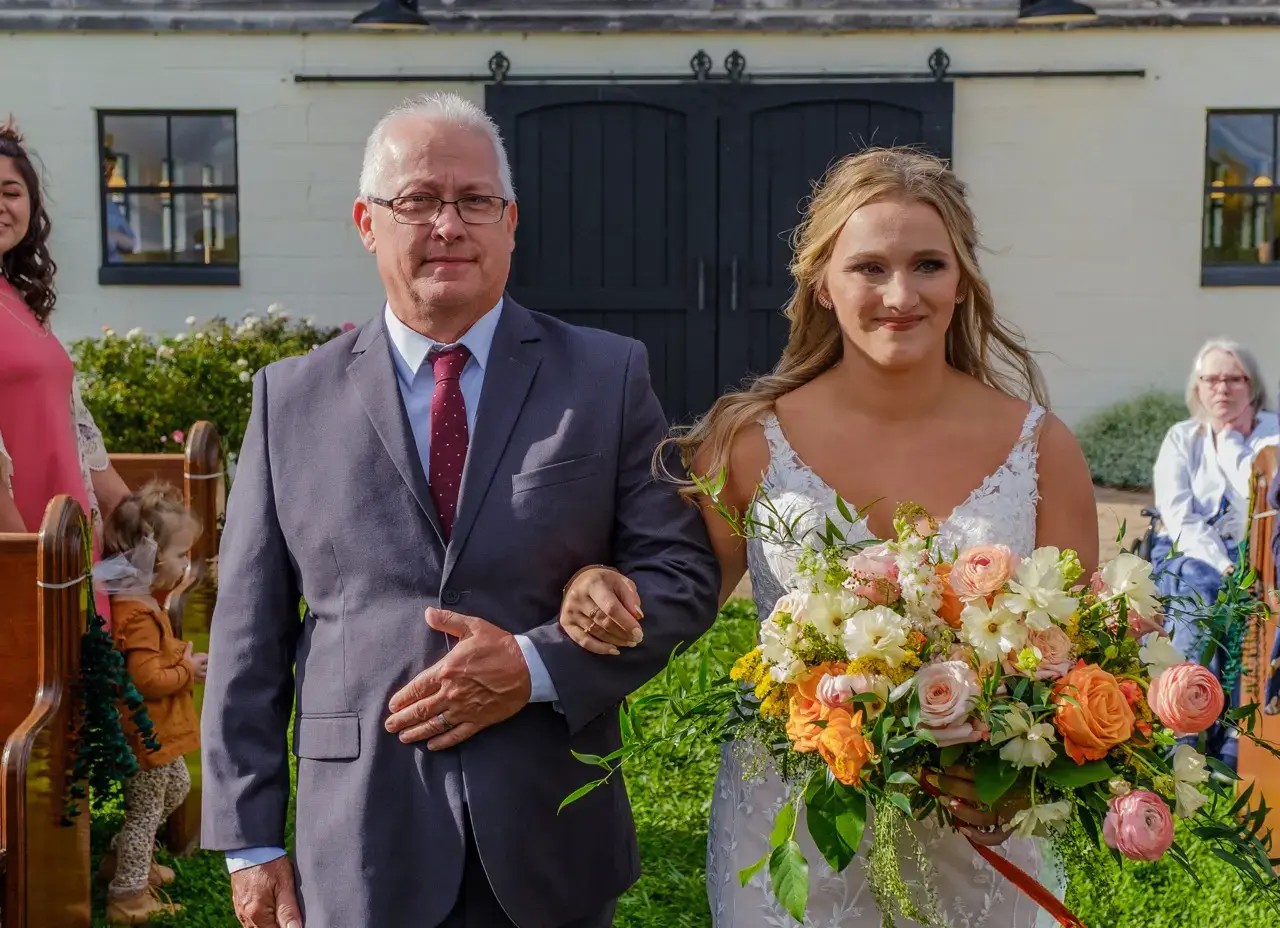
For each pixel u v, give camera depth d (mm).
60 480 3904
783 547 2525
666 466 2645
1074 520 2590
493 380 2564
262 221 10531
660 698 2330
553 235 10523
